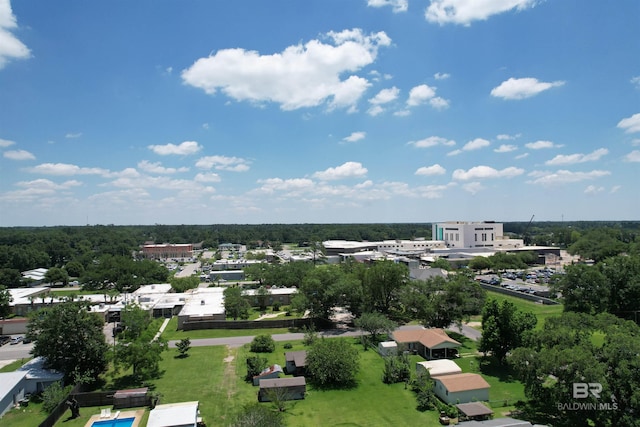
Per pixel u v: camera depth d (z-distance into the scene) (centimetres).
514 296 11181
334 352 5381
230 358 6366
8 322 8138
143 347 5409
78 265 16450
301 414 4444
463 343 7000
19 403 4762
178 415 4044
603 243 18875
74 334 5219
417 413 4447
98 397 4697
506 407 4553
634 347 3872
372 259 17212
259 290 10638
